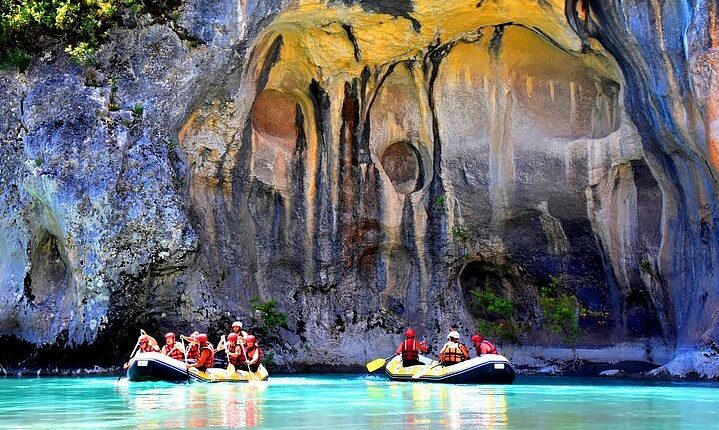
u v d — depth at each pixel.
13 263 20.72
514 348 24.47
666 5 19.30
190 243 20.12
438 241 24.03
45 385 16.45
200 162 21.88
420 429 9.54
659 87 19.86
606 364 23.39
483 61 23.48
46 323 20.45
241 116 21.81
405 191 24.27
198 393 14.65
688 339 21.09
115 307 19.88
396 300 24.41
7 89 20.52
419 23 21.62
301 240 23.64
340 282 24.06
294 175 23.55
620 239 22.97
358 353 23.84
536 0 20.64
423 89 23.66
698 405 12.77
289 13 20.77
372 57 22.64
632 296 23.44
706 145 19.12
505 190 23.56
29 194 20.28
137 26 20.70
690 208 21.25
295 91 23.25
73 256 19.69
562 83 23.23
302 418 10.62
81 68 20.41
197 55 20.55
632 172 22.67
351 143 23.69
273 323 22.81
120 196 19.72
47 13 20.58
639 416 11.12
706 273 20.80
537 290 24.56
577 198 23.17
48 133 19.67
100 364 20.11
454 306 24.44
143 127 20.25
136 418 10.66
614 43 20.67
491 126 23.58
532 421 10.41
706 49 18.73
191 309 21.25
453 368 17.55
